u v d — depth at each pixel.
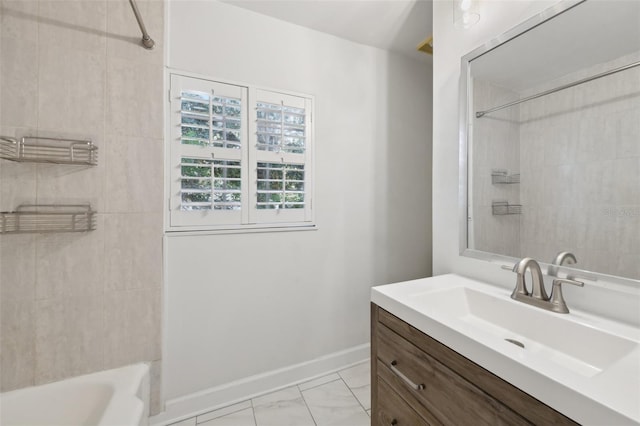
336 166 1.95
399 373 0.97
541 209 1.02
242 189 1.65
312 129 1.85
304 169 1.83
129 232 1.37
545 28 1.00
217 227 1.59
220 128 1.58
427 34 1.92
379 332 1.09
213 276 1.58
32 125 1.19
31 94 1.19
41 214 1.20
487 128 1.20
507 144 1.12
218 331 1.59
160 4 1.42
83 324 1.29
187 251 1.51
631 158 0.80
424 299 1.06
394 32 1.90
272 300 1.74
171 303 1.48
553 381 0.54
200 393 1.53
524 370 0.59
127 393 1.16
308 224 1.85
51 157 1.21
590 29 0.88
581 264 0.91
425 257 2.34
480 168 1.23
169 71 1.46
